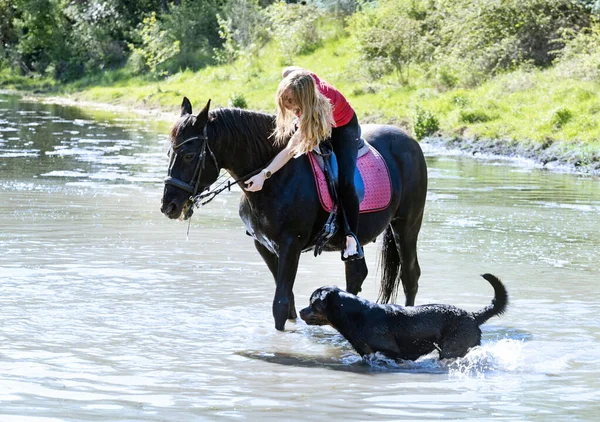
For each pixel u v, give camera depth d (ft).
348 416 19.49
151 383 21.58
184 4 175.32
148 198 52.08
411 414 19.72
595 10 103.35
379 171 27.86
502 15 106.93
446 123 89.35
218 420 19.04
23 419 18.81
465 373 23.18
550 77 93.15
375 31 115.85
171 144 25.22
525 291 31.76
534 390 21.67
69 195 52.60
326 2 154.71
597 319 28.35
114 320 27.27
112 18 191.83
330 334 26.78
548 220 46.73
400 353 24.04
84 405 19.83
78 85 181.37
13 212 46.03
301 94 24.16
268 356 24.35
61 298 29.60
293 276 26.02
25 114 127.03
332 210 26.03
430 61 113.60
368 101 104.99
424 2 122.83
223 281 32.55
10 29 216.33
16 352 23.76
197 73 155.33
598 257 37.65
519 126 82.07
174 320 27.50
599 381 22.43
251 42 155.33
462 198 54.08
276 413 19.60
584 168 68.59
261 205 25.63
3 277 32.14
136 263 35.04
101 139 91.71
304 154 25.99
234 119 25.55
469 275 34.06
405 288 29.73
